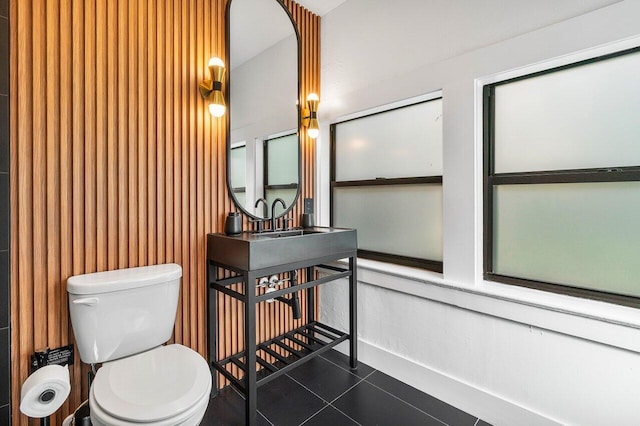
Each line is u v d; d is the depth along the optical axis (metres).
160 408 1.05
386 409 1.70
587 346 1.32
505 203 1.64
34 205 1.30
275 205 2.20
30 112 1.29
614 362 1.26
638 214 1.28
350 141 2.42
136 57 1.56
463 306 1.66
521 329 1.49
